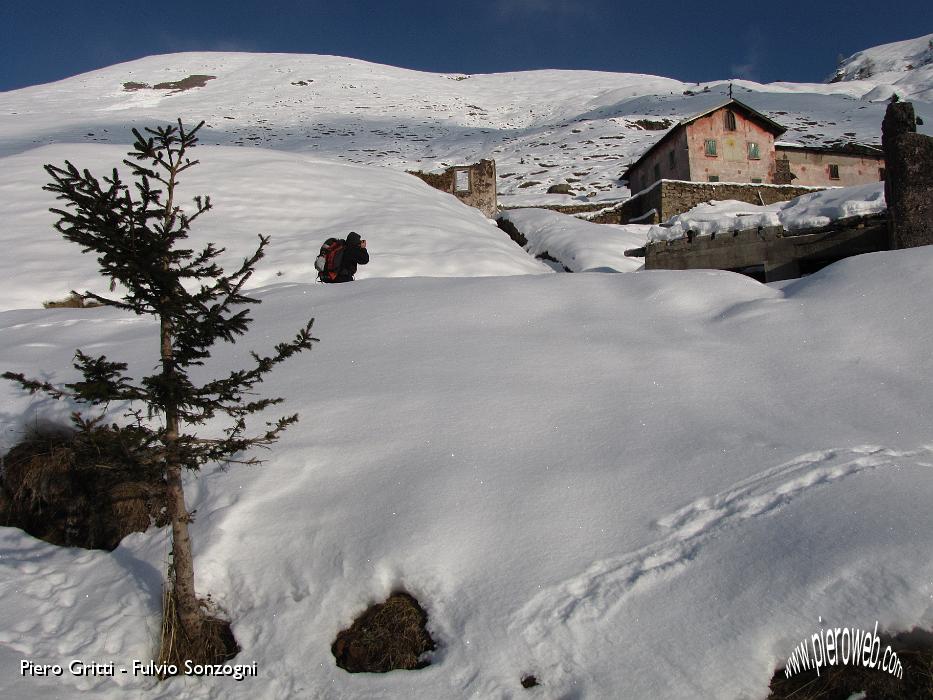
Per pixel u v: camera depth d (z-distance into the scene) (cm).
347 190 2283
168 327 441
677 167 3456
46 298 1330
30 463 589
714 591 392
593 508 464
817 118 6275
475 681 372
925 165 1054
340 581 436
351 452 542
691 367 652
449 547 440
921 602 362
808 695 348
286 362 726
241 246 1661
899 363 614
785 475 475
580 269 1869
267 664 408
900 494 434
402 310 856
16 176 2030
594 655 371
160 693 406
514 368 667
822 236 1162
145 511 538
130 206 399
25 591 484
